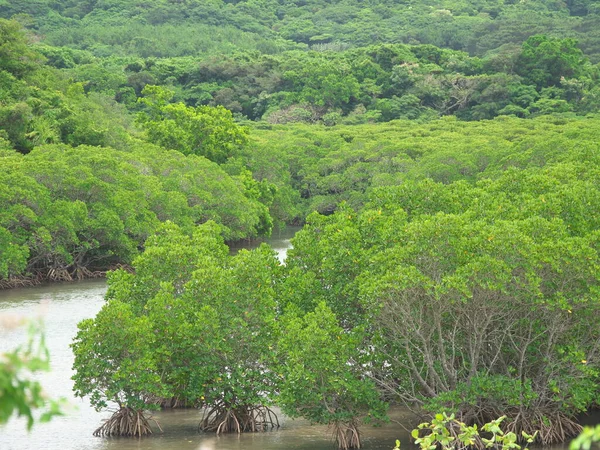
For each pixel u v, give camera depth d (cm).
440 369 2842
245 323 2875
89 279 6731
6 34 10844
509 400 2641
